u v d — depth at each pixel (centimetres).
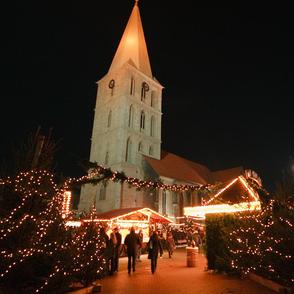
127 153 5278
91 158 5666
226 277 1277
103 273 1259
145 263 1872
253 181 1470
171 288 1059
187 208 1641
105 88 6009
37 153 1038
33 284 904
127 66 5662
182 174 5503
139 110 5709
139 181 1670
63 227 1024
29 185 960
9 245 845
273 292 965
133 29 6391
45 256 919
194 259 1667
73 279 1018
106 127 5606
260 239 1129
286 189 1283
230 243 1352
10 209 915
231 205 1413
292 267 980
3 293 810
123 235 2270
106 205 4709
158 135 6000
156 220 2608
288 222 1040
